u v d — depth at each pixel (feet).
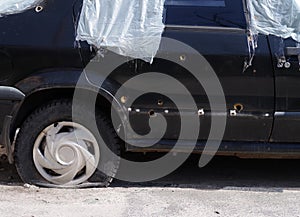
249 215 14.23
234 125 15.31
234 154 15.75
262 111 15.23
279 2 15.43
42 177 15.72
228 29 15.15
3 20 15.33
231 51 14.93
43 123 15.38
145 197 15.35
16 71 15.14
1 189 15.67
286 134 15.38
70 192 15.46
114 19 15.28
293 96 15.12
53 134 15.47
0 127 15.31
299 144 15.53
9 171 17.44
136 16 15.29
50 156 15.53
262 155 15.76
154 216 14.05
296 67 14.96
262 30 15.14
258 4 15.43
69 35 15.12
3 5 15.55
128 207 14.57
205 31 15.12
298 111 15.23
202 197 15.48
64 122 15.44
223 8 15.43
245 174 17.78
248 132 15.38
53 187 15.67
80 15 15.30
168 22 15.24
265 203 15.10
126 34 15.06
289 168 18.43
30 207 14.44
